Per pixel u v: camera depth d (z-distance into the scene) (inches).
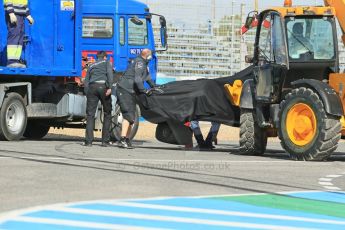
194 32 2977.4
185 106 1502.2
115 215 687.1
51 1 1681.8
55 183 865.5
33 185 846.5
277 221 687.7
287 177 1016.9
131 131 1635.1
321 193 874.8
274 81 1347.2
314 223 684.7
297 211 746.2
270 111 1363.2
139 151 1401.3
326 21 1331.2
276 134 1454.2
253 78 1423.5
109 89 1462.8
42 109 1644.9
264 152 1497.3
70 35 1702.8
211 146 1582.2
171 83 1530.5
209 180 943.7
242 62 2810.0
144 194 808.3
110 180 903.1
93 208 717.9
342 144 1982.0
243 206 761.6
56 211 697.0
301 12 1325.0
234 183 926.4
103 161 1131.3
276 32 1348.4
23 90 1615.4
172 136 1535.4
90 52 1870.1
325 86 1232.8
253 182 946.1
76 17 1700.3
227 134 2306.8
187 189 856.3
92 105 1470.2
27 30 1626.5
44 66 1665.8
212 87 1499.8
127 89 1459.2
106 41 1877.5
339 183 975.0
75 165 1051.9
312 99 1224.2
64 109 1686.8
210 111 1493.6
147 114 1530.5
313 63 1325.0
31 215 675.4
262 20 1395.2
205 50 2987.2
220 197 810.2
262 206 765.9
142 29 1916.8
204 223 665.0
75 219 663.1
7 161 1075.3
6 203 730.2
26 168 995.3
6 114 1540.4
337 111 1206.9
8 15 1551.4
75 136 2043.6
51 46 1679.4
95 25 1875.0
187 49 2977.4
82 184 864.3
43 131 1850.4
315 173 1076.5
